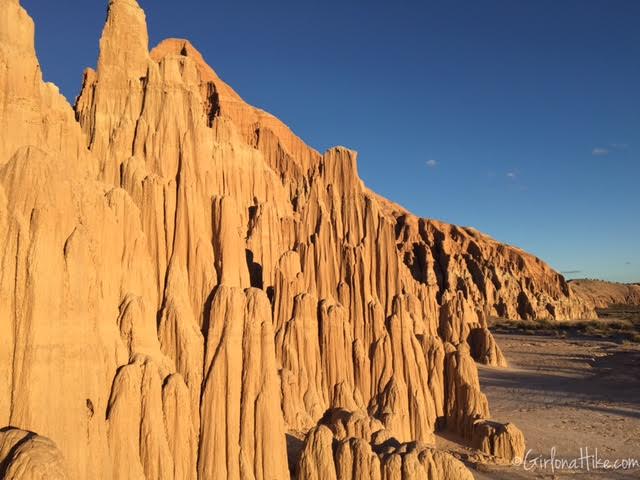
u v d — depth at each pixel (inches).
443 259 6550.2
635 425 2046.0
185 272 1306.6
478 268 6781.5
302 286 1770.4
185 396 1050.1
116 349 1019.9
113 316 1058.1
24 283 848.9
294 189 2519.7
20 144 1067.9
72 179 1037.8
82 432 871.7
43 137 1162.6
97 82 1581.0
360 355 1692.9
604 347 4264.3
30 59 1104.8
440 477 1149.1
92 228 1045.8
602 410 2282.2
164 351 1157.7
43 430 817.5
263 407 1137.4
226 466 1086.4
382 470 1130.0
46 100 1227.9
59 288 876.6
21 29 1104.8
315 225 2075.5
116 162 1391.5
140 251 1188.5
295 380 1486.2
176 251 1310.3
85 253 927.0
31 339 830.5
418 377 1734.7
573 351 4104.3
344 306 1872.5
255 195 2049.7
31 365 823.1
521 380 2955.2
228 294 1198.3
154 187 1321.4
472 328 3543.3
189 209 1349.7
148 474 958.4
